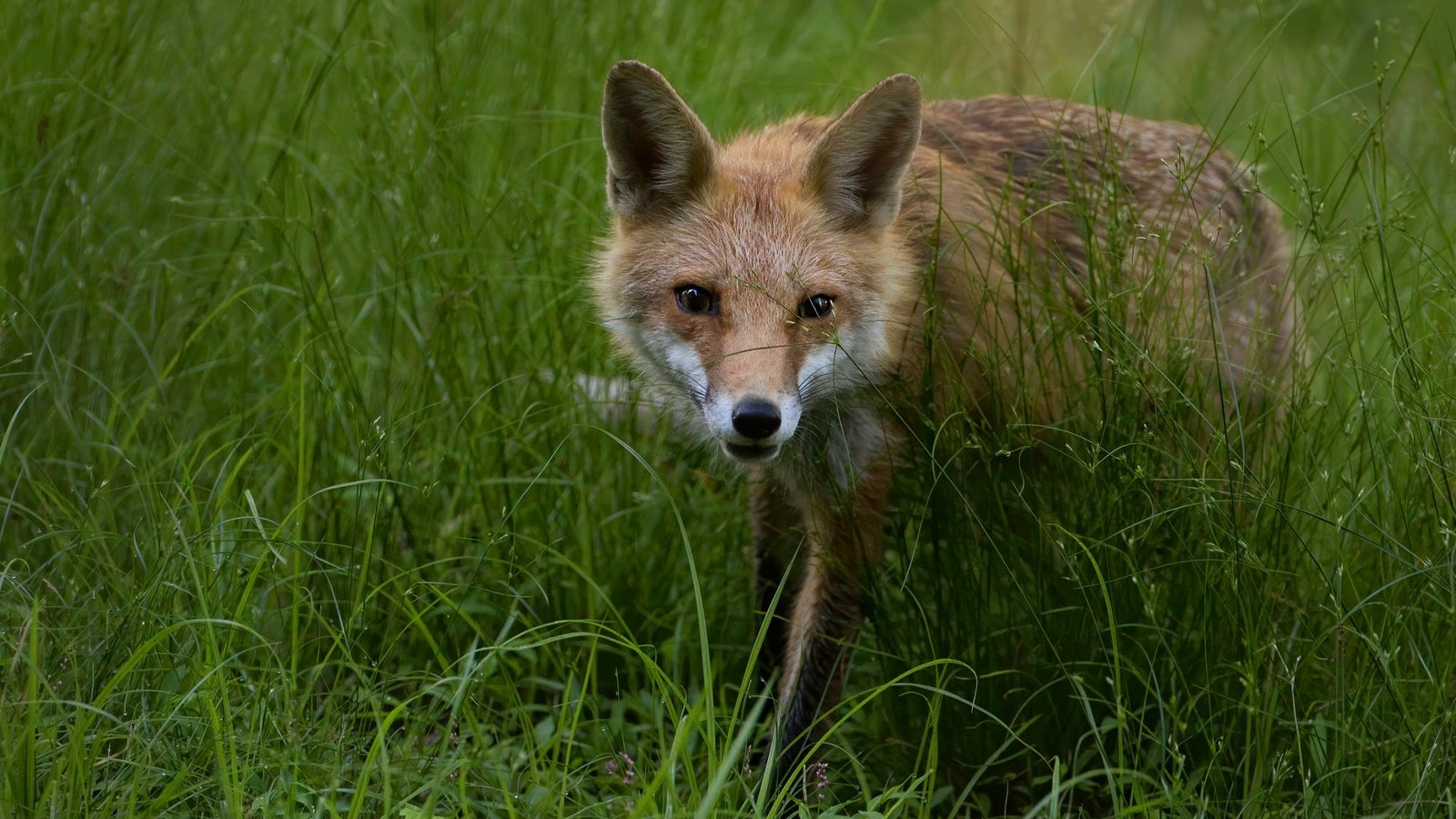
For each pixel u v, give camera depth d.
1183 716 7.12
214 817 6.10
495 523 8.90
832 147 7.75
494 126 11.12
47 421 8.72
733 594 9.18
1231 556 6.88
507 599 8.58
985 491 8.16
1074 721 7.53
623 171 8.03
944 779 7.73
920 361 8.06
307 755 6.55
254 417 9.30
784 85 13.02
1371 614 7.17
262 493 8.73
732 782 6.84
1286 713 7.01
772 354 7.20
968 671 7.73
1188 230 8.80
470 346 9.63
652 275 7.86
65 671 6.67
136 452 8.74
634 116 7.90
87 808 5.77
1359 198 12.09
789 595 8.91
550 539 8.80
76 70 10.24
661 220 8.01
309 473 8.48
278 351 9.88
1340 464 8.16
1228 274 8.95
